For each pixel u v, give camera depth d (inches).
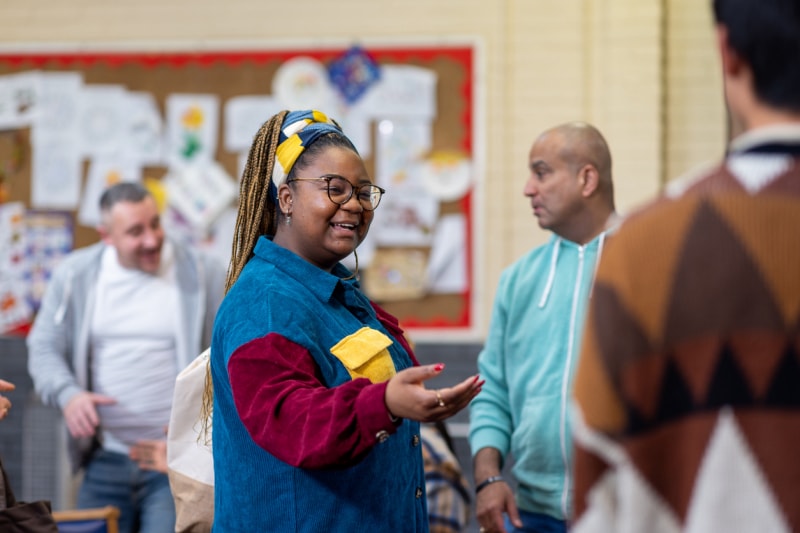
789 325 44.8
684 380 46.0
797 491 44.1
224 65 219.1
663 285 46.4
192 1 219.6
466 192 213.8
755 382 44.9
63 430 208.1
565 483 111.1
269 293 79.0
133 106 221.0
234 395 75.2
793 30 46.9
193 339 156.5
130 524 155.3
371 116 215.5
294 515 78.1
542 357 114.7
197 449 93.0
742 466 44.8
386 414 68.3
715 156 209.5
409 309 215.2
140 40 220.8
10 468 216.5
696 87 210.2
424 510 86.4
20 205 223.6
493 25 212.8
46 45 222.2
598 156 116.0
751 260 45.2
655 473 46.4
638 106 208.7
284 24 217.6
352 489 78.5
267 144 87.0
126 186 155.8
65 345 157.4
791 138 46.7
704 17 209.5
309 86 216.8
